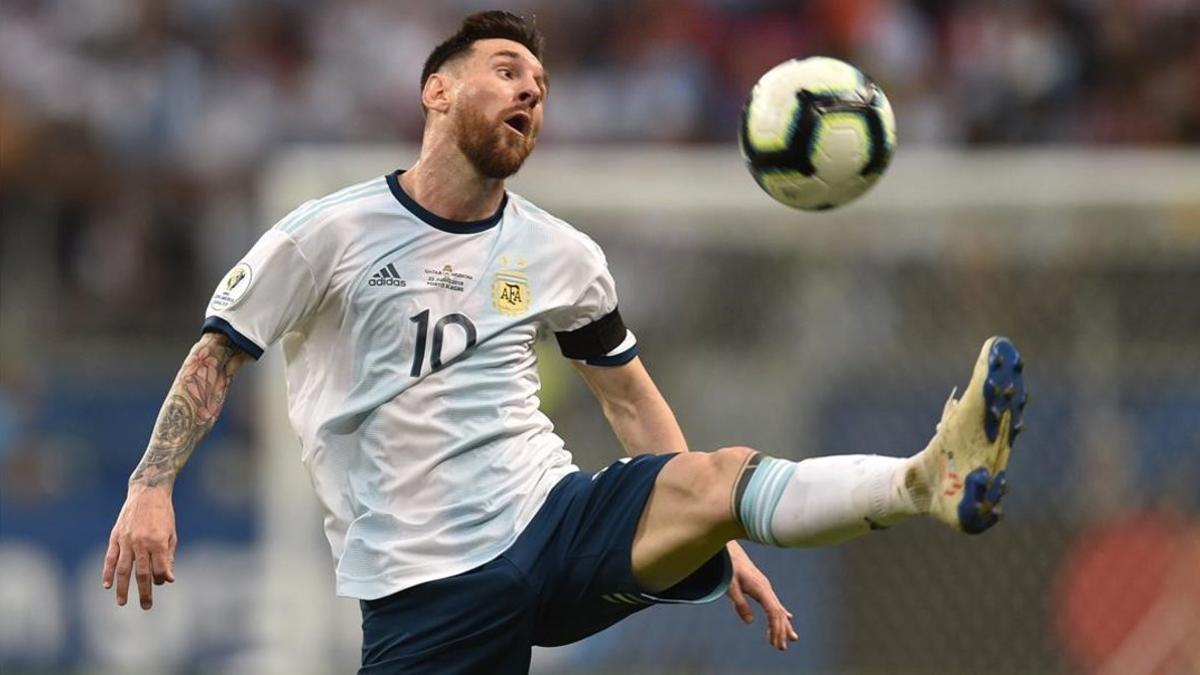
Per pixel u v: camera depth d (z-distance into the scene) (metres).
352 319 18.25
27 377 40.88
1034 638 37.19
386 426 18.02
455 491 17.91
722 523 17.08
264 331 18.05
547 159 37.50
